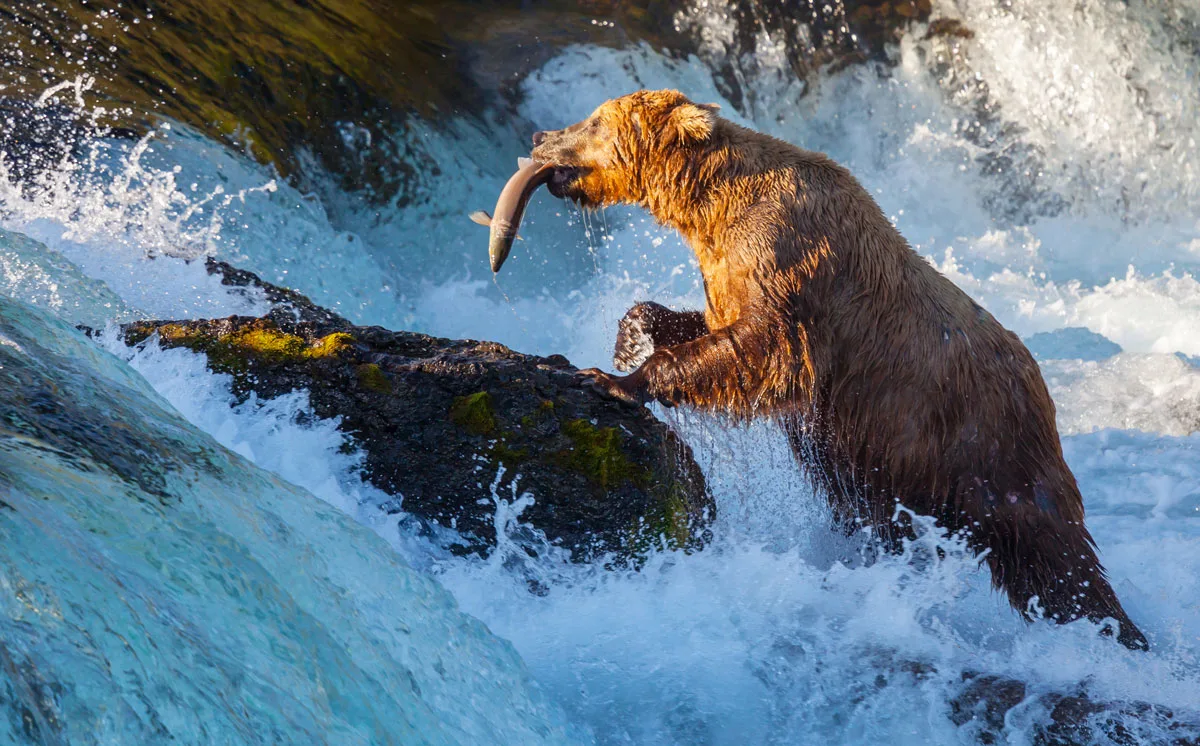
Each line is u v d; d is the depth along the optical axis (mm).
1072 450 27641
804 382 18422
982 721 14211
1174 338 39406
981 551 18281
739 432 19328
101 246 26469
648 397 18188
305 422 16453
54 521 8328
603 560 16234
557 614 15555
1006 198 50219
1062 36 51062
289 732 8461
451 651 11883
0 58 34656
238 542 10094
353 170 39312
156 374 16641
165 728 7512
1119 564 20562
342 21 44312
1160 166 50438
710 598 16156
